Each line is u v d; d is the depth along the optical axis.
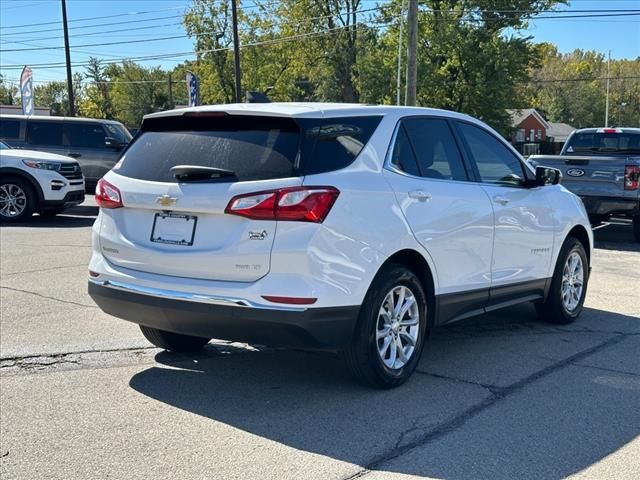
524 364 5.48
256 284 4.22
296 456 3.80
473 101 43.91
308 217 4.19
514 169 6.18
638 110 114.06
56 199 13.91
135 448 3.88
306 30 53.84
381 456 3.80
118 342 5.91
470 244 5.37
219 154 4.52
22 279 8.24
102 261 4.88
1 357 5.45
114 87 92.56
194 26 56.12
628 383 5.03
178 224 4.52
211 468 3.65
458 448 3.91
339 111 4.68
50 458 3.75
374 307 4.56
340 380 5.04
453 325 6.75
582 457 3.81
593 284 8.79
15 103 90.62
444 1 44.22
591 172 11.76
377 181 4.64
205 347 5.84
